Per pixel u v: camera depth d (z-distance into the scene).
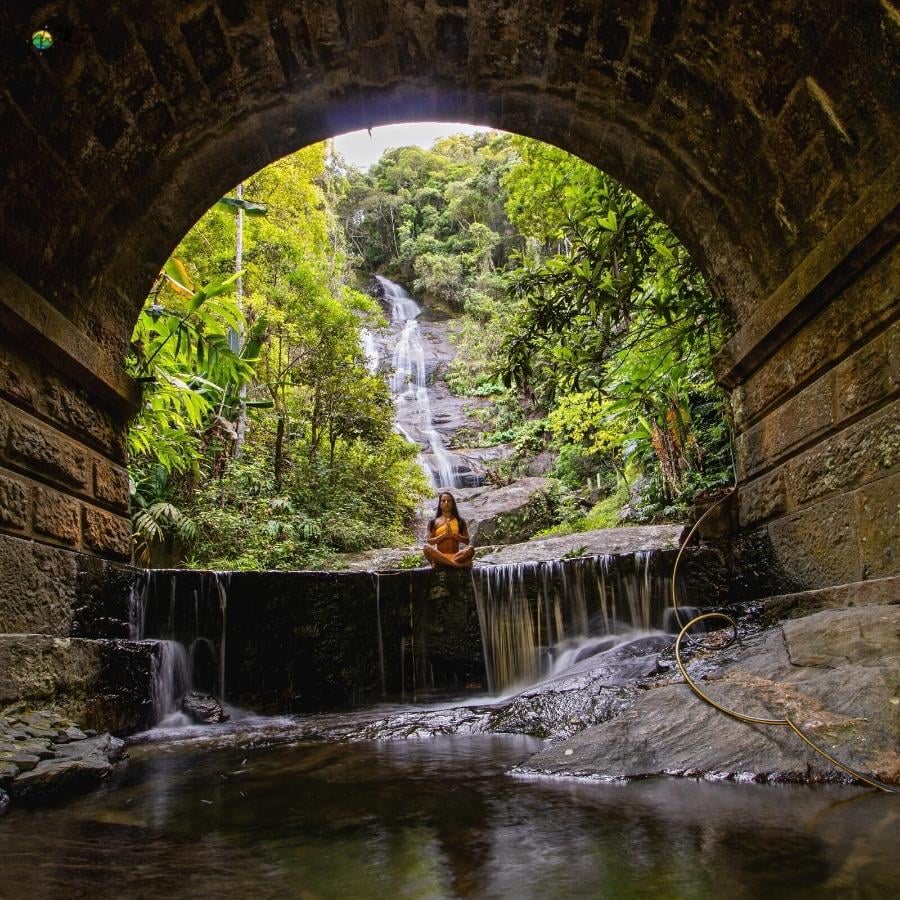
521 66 5.39
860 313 3.92
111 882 1.67
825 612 3.59
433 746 3.96
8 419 4.13
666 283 7.03
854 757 2.53
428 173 48.12
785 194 4.48
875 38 3.31
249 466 13.34
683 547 5.21
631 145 5.60
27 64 3.86
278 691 6.59
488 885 1.56
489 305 31.86
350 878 1.66
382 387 15.95
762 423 5.29
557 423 11.93
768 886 1.47
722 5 4.07
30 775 2.88
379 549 13.90
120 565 5.50
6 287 3.99
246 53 4.93
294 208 19.00
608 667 4.80
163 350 7.91
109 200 4.91
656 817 2.09
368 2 4.85
